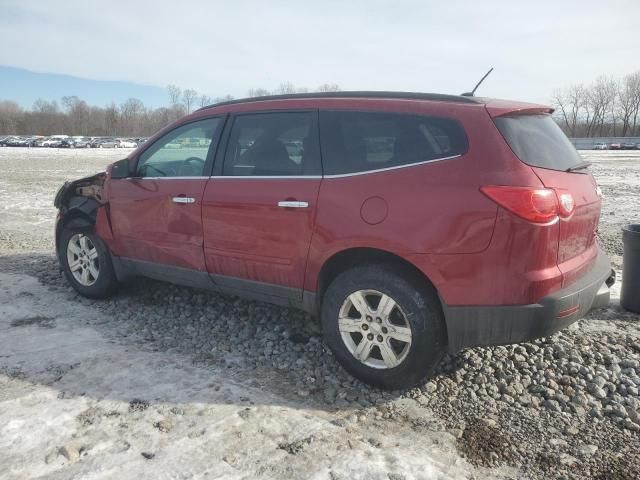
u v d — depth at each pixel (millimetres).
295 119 3912
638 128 100250
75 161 35312
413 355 3344
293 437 3020
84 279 5293
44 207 12391
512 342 3199
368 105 3629
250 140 4105
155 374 3732
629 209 12164
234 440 2979
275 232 3812
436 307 3336
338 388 3588
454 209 3133
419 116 3422
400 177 3340
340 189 3535
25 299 5309
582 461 2854
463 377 3717
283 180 3811
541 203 3016
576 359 3924
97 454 2836
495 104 3373
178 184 4414
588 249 3664
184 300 5254
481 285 3117
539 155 3256
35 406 3287
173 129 4652
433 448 2945
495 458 2873
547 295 3092
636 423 3188
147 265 4766
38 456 2812
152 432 3039
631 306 4930
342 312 3602
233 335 4422
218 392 3502
